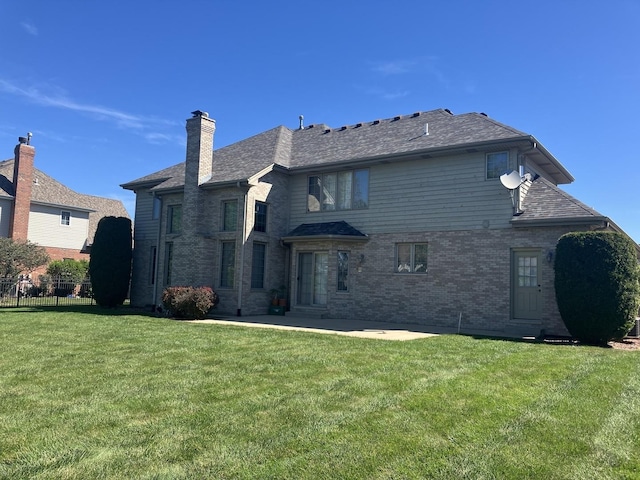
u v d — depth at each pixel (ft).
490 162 49.49
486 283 48.44
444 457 13.57
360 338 37.24
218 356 28.45
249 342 34.17
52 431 15.16
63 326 42.39
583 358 29.78
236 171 62.13
